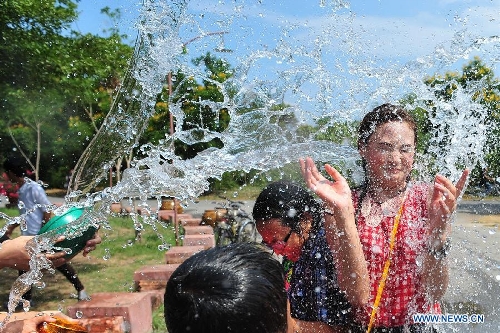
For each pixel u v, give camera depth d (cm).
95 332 460
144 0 295
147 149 325
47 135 1736
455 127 285
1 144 1794
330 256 226
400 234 224
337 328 226
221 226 924
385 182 232
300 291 231
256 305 132
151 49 300
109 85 1294
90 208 306
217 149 316
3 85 930
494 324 393
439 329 235
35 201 546
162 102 803
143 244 1066
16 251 264
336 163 285
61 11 876
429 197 233
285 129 310
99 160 321
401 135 231
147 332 519
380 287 221
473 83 292
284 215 240
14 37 837
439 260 218
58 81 925
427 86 290
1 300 630
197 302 132
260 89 320
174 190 306
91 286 718
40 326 233
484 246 679
